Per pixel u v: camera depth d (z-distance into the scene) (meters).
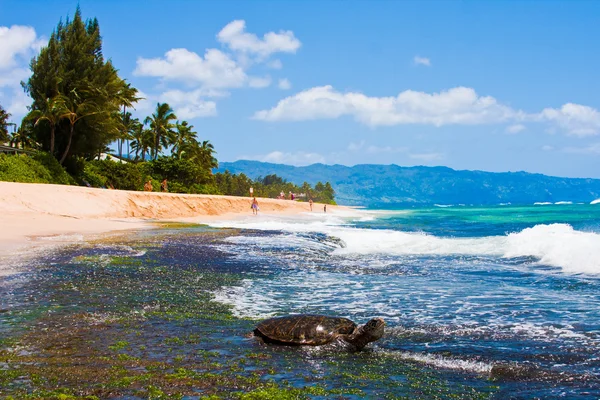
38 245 15.02
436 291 9.73
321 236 21.61
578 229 26.66
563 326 6.94
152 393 4.27
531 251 15.52
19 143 58.34
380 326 5.78
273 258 14.27
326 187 178.62
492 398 4.35
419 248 17.86
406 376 4.95
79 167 48.34
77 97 43.78
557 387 4.62
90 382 4.50
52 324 6.61
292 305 8.38
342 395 4.36
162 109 75.69
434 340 6.30
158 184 58.38
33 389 4.29
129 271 10.99
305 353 5.75
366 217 57.84
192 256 13.96
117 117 55.56
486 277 11.55
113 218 28.55
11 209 23.38
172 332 6.46
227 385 4.55
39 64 44.25
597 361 5.38
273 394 4.32
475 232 28.14
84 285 9.29
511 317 7.53
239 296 9.06
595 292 9.59
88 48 47.31
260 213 48.25
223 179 109.25
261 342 6.14
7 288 8.84
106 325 6.65
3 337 5.96
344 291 9.70
